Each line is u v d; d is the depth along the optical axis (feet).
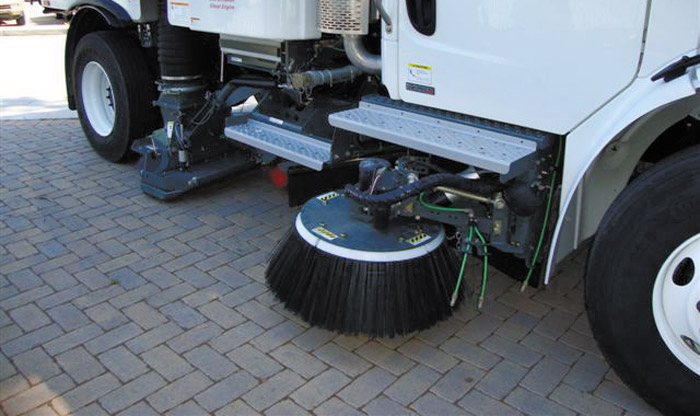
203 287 11.84
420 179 9.47
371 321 9.21
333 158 11.87
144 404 8.84
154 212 15.10
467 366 9.66
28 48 39.63
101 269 12.47
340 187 13.21
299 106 13.03
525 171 8.81
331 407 8.78
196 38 14.98
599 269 8.24
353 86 13.12
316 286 9.49
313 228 9.80
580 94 8.14
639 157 9.07
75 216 14.85
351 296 9.20
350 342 10.23
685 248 7.57
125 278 12.14
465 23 8.94
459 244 10.23
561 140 8.95
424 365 9.68
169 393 9.05
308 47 12.23
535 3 8.18
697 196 7.33
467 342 10.26
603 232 8.14
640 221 7.76
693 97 8.18
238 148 16.35
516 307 11.25
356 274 9.16
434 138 9.22
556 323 10.78
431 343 10.23
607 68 7.84
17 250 13.23
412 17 9.55
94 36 17.03
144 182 15.87
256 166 16.72
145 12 14.97
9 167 18.02
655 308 7.89
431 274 9.46
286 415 8.63
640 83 7.68
